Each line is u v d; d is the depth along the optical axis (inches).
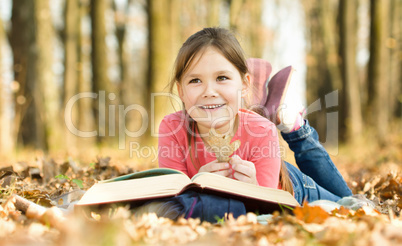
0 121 644.1
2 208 99.8
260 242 78.3
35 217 95.2
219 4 858.8
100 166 196.5
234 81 121.8
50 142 499.2
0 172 159.3
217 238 80.7
